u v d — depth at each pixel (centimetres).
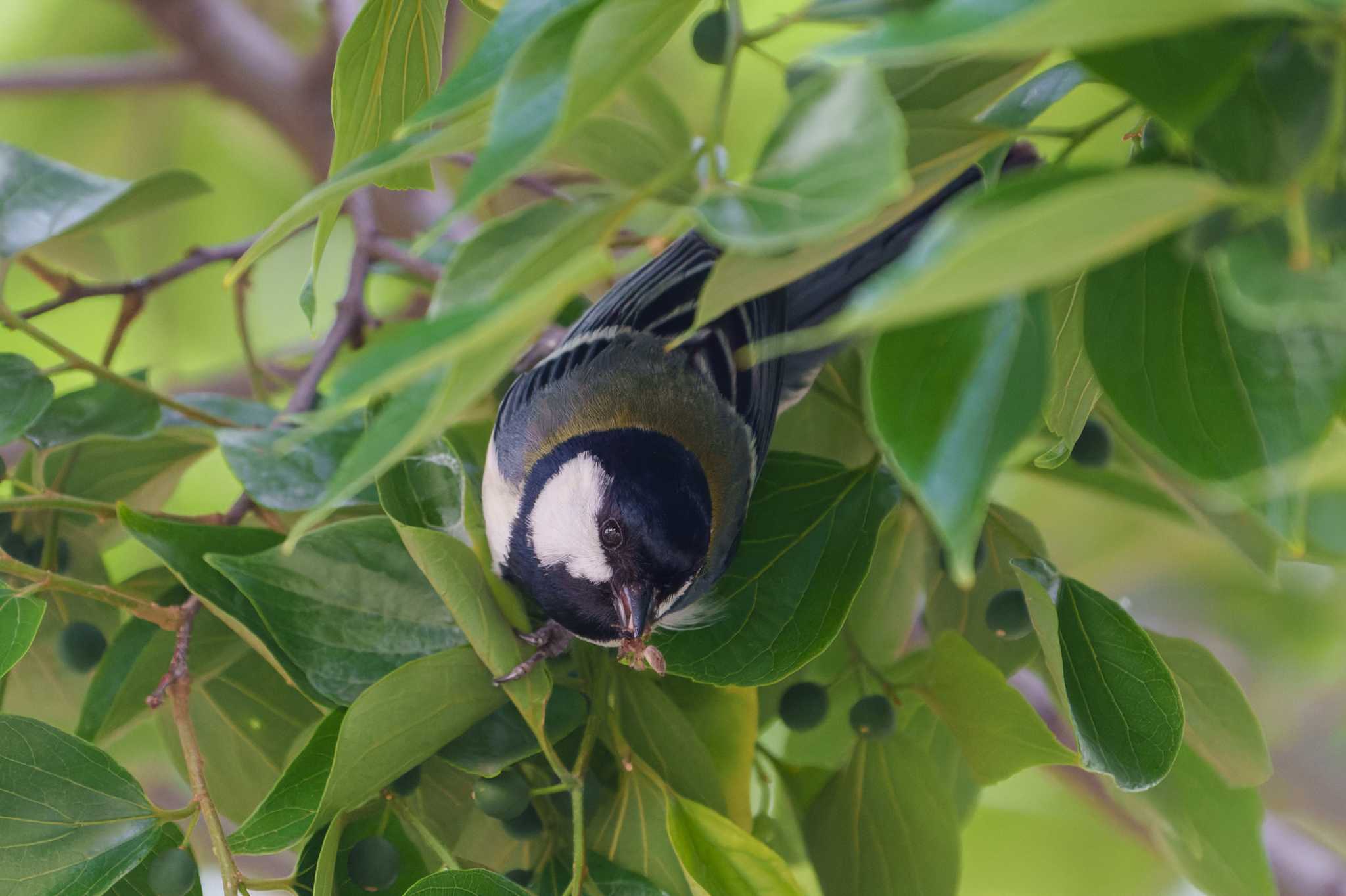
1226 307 339
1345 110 264
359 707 423
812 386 637
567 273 222
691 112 1016
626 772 498
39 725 444
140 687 530
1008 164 545
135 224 1175
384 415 257
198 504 1034
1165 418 343
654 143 355
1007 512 577
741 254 299
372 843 468
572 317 731
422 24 445
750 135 1020
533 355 747
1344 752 986
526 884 489
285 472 541
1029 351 265
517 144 260
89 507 517
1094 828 962
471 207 255
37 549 604
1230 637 1005
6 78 1047
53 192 591
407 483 511
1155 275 344
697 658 484
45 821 438
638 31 270
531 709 451
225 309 1191
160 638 521
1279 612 993
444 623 484
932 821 545
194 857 457
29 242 574
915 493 269
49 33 1230
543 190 721
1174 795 567
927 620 610
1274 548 489
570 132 273
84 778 444
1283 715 1002
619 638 514
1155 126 364
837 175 246
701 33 453
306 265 1190
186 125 1226
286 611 467
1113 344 348
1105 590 1015
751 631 490
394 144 338
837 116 254
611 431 659
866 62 257
